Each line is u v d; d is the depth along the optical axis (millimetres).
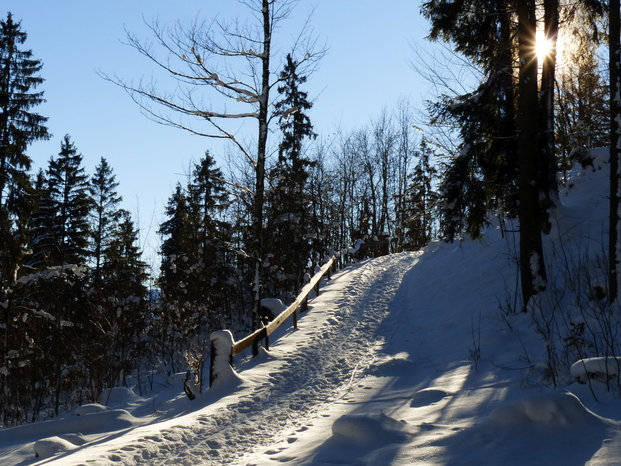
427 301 15203
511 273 13820
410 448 4730
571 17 13664
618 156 9461
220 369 9211
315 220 25594
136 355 18906
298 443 5855
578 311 9930
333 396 8312
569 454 4117
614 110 9500
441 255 19812
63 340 16750
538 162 13820
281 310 16500
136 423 8523
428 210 21188
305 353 11234
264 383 9102
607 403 5395
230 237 22938
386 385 8609
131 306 19391
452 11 13648
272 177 22859
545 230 13859
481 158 14055
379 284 19500
